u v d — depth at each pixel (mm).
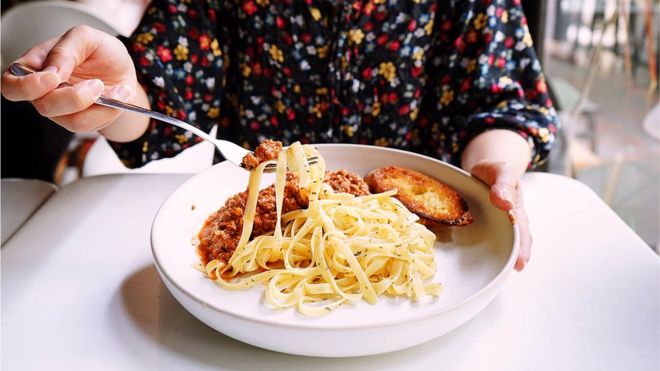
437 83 719
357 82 696
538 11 813
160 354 387
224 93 751
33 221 553
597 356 380
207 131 738
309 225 451
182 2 682
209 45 696
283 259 446
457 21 684
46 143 1043
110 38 498
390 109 718
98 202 586
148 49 648
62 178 993
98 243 516
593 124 1396
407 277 415
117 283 461
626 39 1428
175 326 412
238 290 407
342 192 493
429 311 373
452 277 437
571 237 510
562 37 1622
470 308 365
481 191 508
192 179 509
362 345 352
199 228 483
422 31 684
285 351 365
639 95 1461
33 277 468
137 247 510
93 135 1054
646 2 1359
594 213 546
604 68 1521
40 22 849
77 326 413
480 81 676
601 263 474
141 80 652
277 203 441
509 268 395
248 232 431
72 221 551
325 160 575
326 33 678
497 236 464
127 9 815
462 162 630
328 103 706
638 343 390
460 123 696
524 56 688
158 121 677
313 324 347
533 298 435
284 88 713
